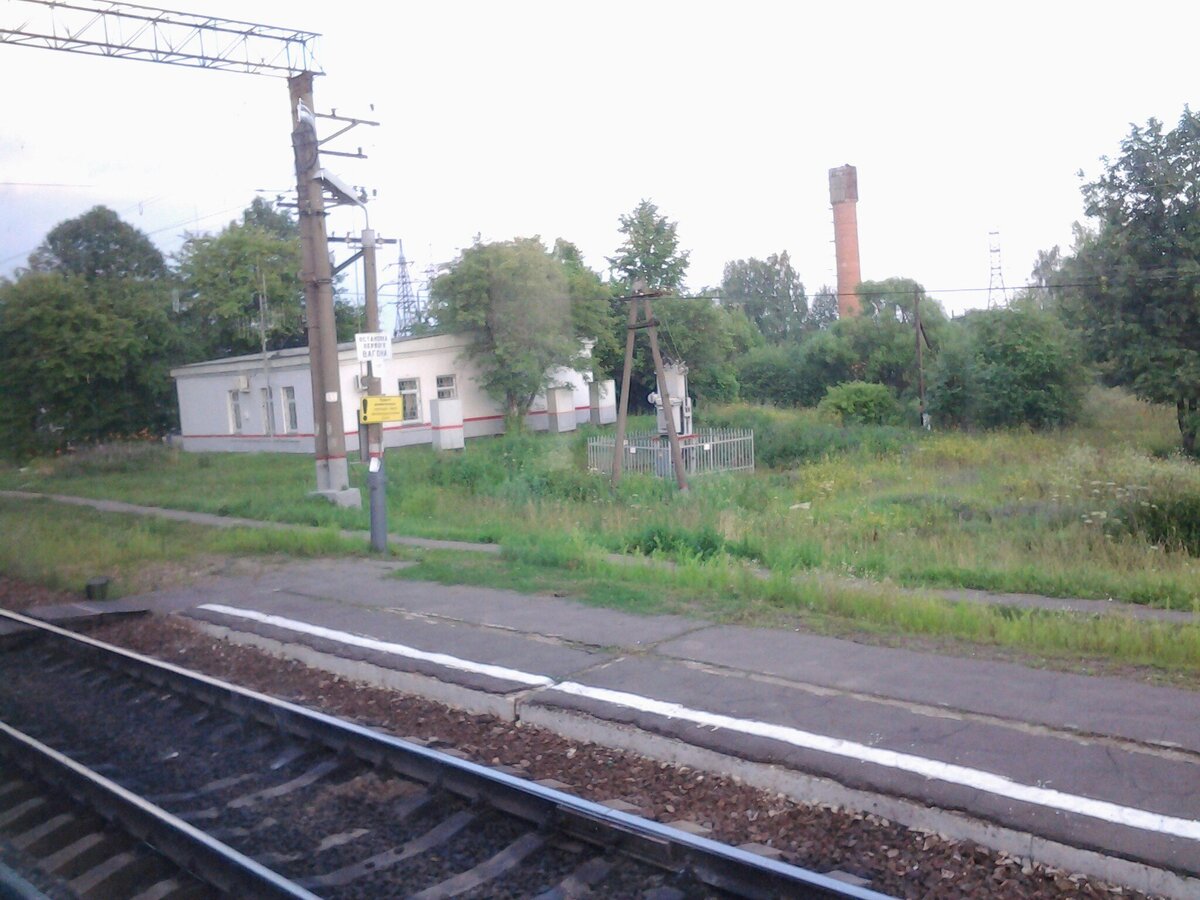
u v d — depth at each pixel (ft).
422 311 150.20
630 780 20.42
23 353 123.03
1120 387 116.37
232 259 149.59
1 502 85.51
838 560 41.68
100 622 37.27
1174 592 34.68
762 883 15.47
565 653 28.09
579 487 73.41
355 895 16.65
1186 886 14.57
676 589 35.83
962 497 63.62
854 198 208.33
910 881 15.93
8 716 27.63
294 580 42.24
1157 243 104.01
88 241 171.42
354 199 67.97
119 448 116.06
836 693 23.34
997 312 129.49
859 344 171.01
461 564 42.98
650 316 83.51
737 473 90.12
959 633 28.45
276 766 22.71
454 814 19.48
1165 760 18.52
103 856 18.83
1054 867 15.75
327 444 69.46
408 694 26.68
